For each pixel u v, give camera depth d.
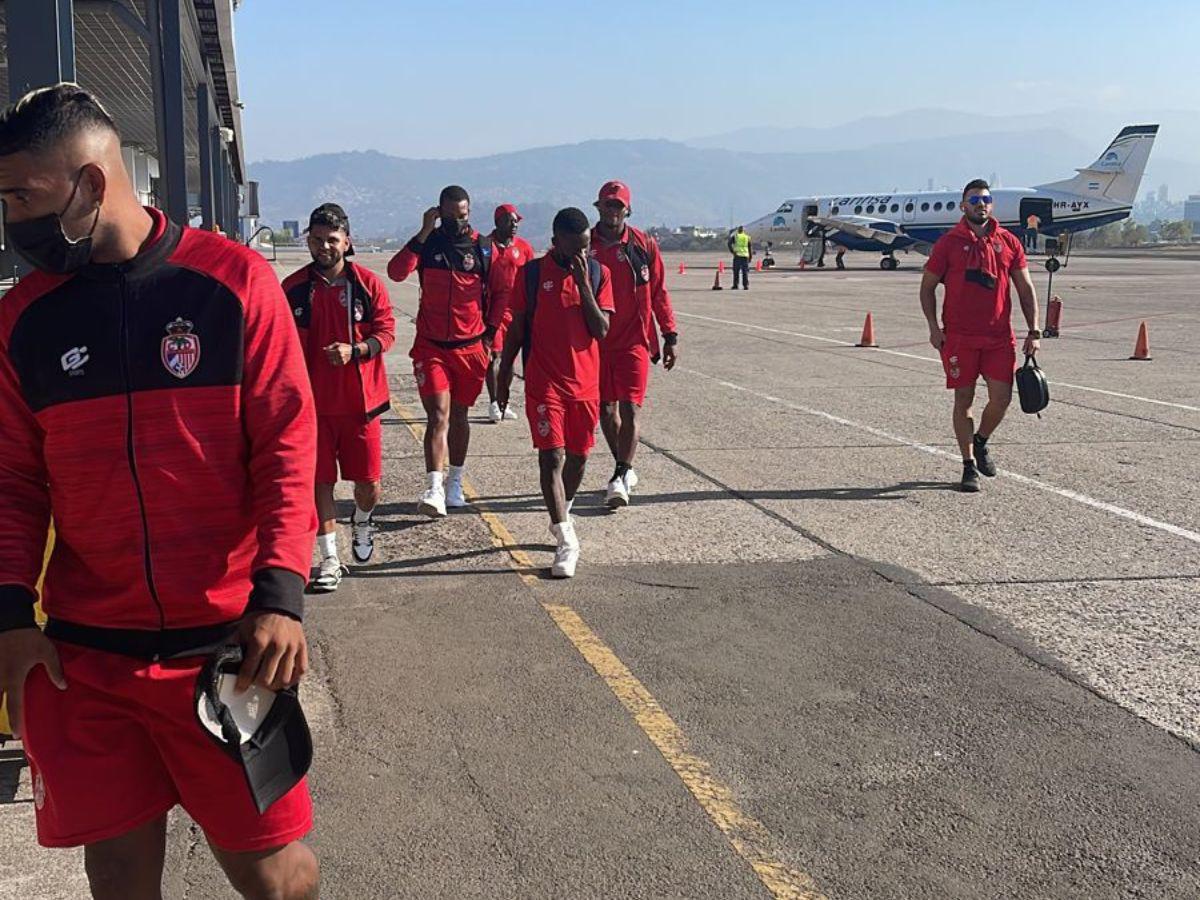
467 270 7.42
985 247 8.07
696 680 4.87
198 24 23.59
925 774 4.05
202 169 27.41
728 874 3.41
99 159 2.19
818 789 3.94
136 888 2.38
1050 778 4.03
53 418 2.25
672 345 7.96
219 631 2.34
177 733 2.29
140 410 2.25
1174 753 4.23
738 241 37.06
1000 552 6.79
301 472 2.31
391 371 15.64
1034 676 4.94
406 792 3.88
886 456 9.56
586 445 6.43
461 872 3.40
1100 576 6.34
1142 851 3.56
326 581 5.96
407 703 4.61
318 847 3.53
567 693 4.72
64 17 7.48
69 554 2.36
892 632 5.46
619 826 3.68
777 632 5.45
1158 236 152.25
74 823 2.26
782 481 8.62
